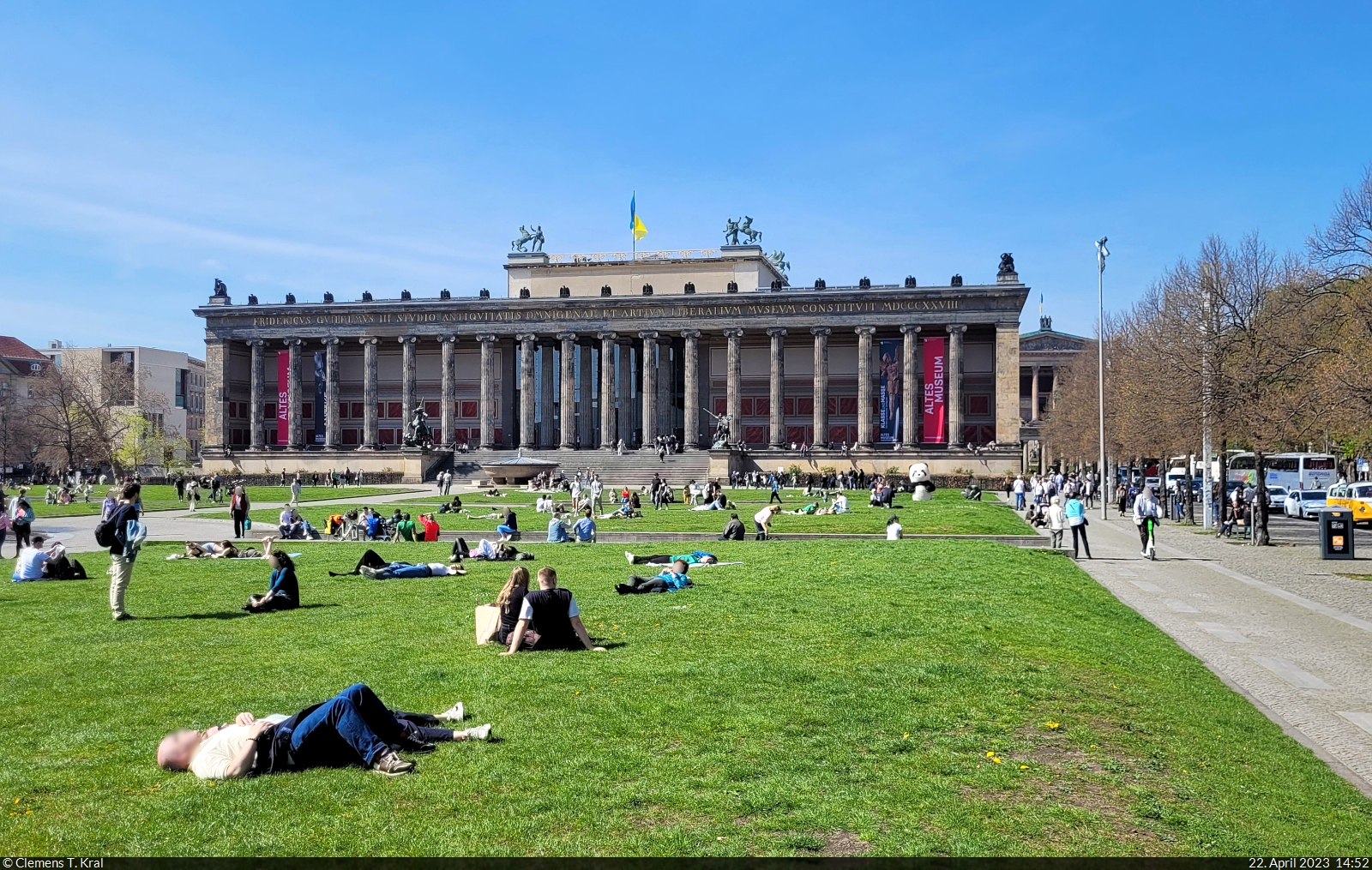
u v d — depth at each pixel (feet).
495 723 50.49
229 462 508.94
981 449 465.88
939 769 45.52
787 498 336.29
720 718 51.65
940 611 84.02
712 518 229.45
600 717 51.60
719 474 431.43
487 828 37.70
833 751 47.21
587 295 542.57
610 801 40.42
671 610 84.12
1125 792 44.09
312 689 56.85
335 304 518.78
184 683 58.85
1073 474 419.54
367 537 184.85
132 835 36.86
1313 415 171.63
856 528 198.90
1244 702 65.72
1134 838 39.06
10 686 58.44
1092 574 138.92
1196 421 223.30
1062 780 45.09
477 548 136.77
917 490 318.04
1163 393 240.94
